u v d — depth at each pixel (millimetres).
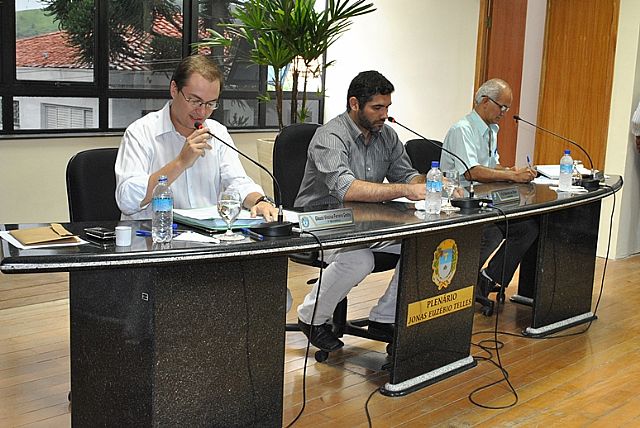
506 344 3906
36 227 2453
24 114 5164
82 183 2846
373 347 3742
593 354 3793
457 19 6730
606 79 5891
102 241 2266
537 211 3449
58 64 5285
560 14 6137
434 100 6820
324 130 3463
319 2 6719
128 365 2352
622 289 5047
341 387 3244
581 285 4289
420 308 3201
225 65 6289
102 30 5457
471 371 3494
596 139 6012
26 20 5090
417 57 6773
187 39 5984
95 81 5492
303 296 4547
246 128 6492
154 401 2309
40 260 2025
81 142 5461
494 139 4449
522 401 3180
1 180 5086
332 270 3318
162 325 2285
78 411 2525
